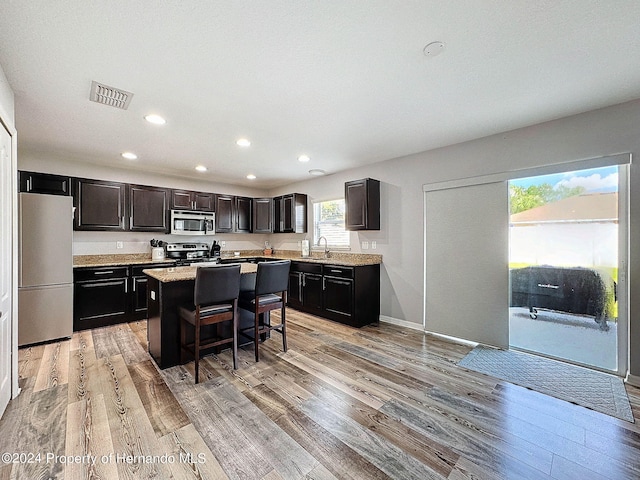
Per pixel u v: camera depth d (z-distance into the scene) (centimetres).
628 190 246
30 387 230
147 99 234
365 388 234
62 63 185
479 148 328
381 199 426
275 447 167
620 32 160
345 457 160
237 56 181
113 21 150
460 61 187
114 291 398
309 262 459
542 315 300
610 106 250
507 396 223
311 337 354
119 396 219
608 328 263
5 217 201
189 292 282
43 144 343
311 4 140
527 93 229
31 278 319
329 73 200
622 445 171
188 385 237
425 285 377
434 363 281
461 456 162
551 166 280
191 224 510
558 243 290
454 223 349
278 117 271
